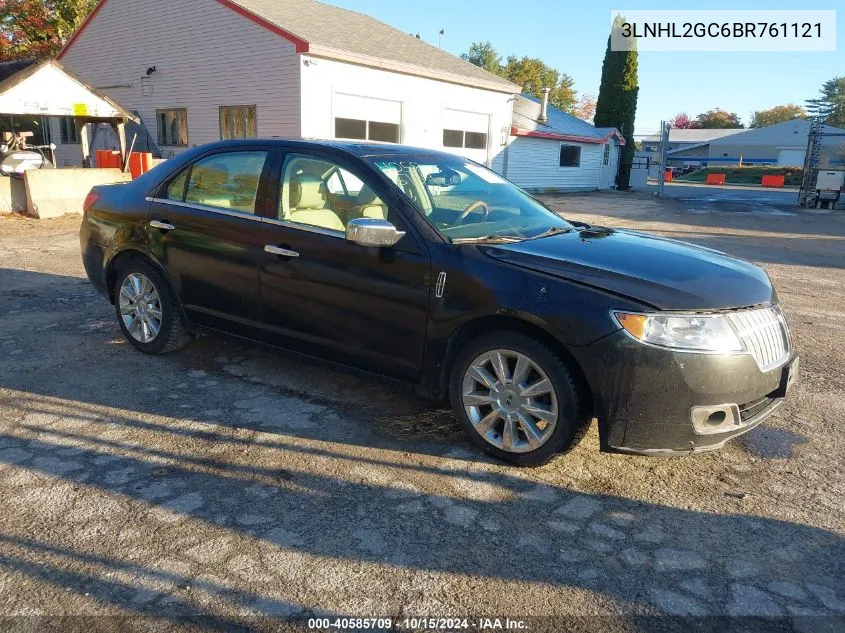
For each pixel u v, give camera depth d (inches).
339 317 154.9
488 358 138.5
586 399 129.1
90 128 827.4
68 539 110.5
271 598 97.9
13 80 526.6
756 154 2977.4
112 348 207.3
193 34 717.3
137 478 130.9
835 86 4419.3
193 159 186.4
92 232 206.4
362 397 173.9
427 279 141.2
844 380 199.6
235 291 172.9
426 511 122.2
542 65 2773.1
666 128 1099.3
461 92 836.0
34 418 156.4
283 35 634.2
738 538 116.4
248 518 118.1
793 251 487.8
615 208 852.0
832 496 131.6
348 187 156.3
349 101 689.6
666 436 122.8
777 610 98.3
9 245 384.2
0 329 224.2
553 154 1112.2
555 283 128.9
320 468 136.7
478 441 142.6
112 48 807.7
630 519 121.7
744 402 124.8
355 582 102.0
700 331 121.3
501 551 111.1
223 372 189.2
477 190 173.9
